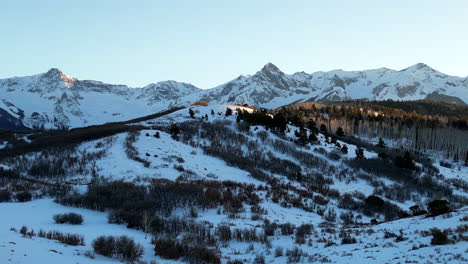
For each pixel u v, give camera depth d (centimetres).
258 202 5256
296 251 2775
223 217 4366
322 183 7225
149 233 3491
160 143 7544
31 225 3375
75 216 3744
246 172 6925
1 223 3319
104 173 5912
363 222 5422
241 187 5750
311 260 2519
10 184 5406
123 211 4034
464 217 3144
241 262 2622
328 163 8444
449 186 8444
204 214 4428
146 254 2655
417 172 8800
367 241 3055
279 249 2873
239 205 4900
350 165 8538
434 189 7944
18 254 1906
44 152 7075
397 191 7412
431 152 12950
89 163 6412
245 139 9019
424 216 3991
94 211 4406
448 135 13312
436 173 9238
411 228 3372
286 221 4506
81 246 2561
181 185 5131
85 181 5662
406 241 2736
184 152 7394
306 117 15012
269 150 8744
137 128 8806
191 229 3562
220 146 8331
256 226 4022
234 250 3064
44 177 5984
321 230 3919
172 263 2473
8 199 4722
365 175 8094
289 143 9412
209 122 10069
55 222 3662
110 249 2423
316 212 5516
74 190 5084
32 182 5616
